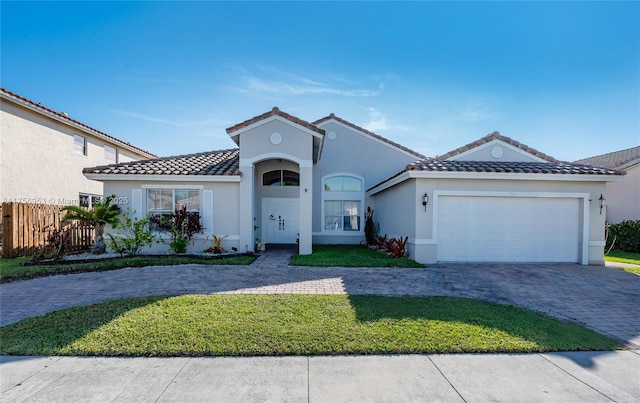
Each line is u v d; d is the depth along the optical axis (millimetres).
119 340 4887
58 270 10148
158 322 5578
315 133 13844
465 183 12109
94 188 20000
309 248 13805
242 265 11273
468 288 8469
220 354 4590
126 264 10945
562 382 3998
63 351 4586
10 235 12492
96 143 20328
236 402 3533
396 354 4668
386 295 7598
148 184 13562
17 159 15016
